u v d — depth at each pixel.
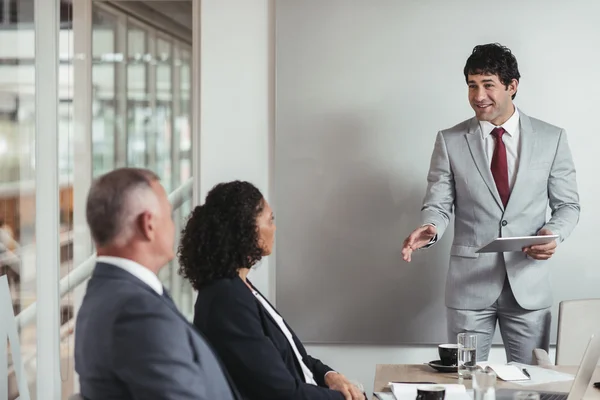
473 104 4.70
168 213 2.58
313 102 5.32
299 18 5.30
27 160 5.21
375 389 3.24
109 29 5.65
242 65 5.39
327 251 5.36
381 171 5.32
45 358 5.51
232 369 3.07
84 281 5.69
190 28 5.61
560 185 4.73
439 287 5.33
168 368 2.31
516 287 4.62
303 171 5.34
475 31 5.25
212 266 3.15
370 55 5.29
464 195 4.75
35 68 5.29
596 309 4.28
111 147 5.70
